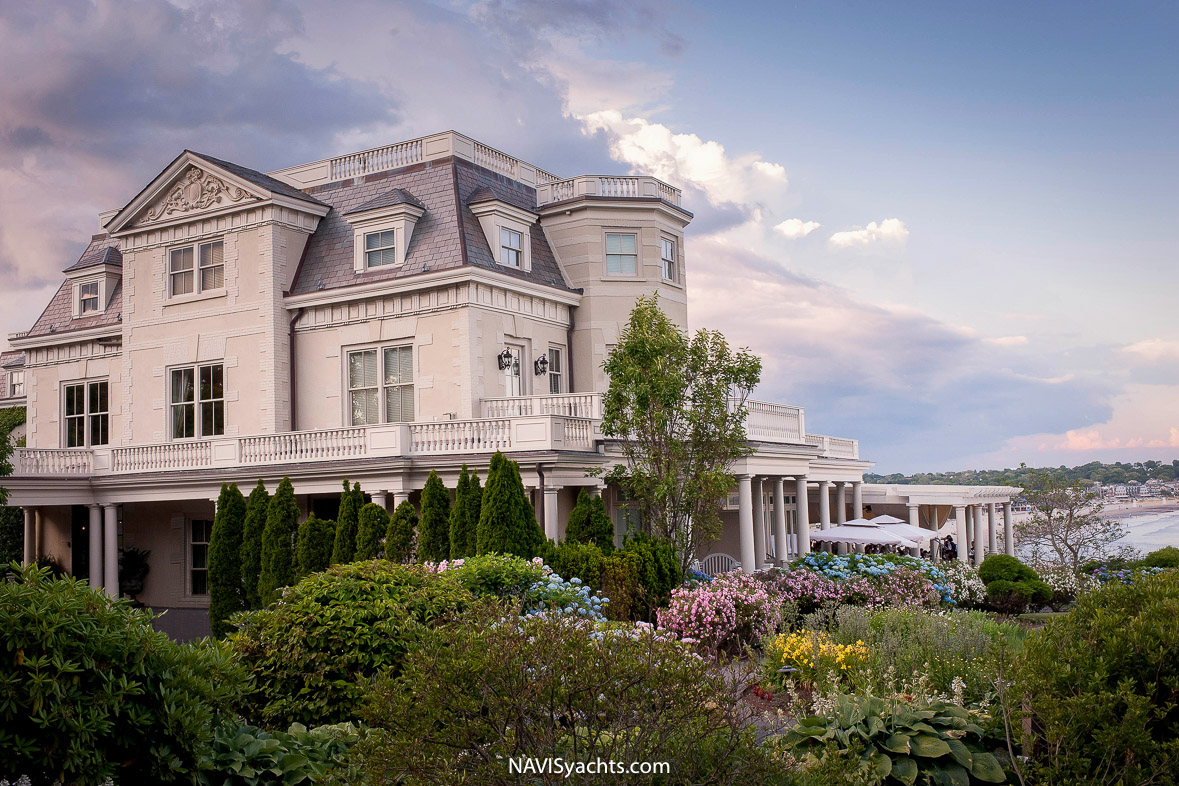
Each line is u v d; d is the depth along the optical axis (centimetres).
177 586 3114
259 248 2986
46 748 671
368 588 1105
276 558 2231
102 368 3450
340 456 2569
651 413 2194
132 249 3269
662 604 1961
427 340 2762
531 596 1595
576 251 3095
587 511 2069
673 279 3225
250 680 995
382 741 692
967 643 1455
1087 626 886
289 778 832
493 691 656
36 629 675
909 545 2998
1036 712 835
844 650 1414
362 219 2903
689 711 656
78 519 3228
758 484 3250
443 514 2080
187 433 3105
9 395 4862
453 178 2934
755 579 2131
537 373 2903
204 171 3089
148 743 732
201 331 3092
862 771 852
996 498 4091
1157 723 823
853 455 3897
